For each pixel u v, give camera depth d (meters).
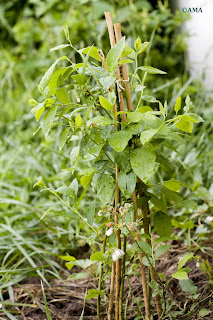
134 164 1.13
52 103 1.19
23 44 3.88
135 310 1.42
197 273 1.63
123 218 1.19
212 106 2.96
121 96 1.21
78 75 1.13
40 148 2.89
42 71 3.59
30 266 1.97
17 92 3.84
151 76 3.11
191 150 2.49
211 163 2.44
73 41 3.34
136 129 1.13
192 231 2.04
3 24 4.21
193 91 2.97
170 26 3.30
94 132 1.24
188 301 1.46
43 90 1.18
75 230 2.24
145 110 1.27
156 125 1.15
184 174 2.36
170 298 1.51
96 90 1.20
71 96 2.80
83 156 1.30
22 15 4.26
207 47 3.08
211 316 1.36
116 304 1.27
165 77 3.24
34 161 2.66
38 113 1.20
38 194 2.57
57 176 2.50
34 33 3.80
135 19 3.28
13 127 3.38
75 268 1.98
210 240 1.90
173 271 1.68
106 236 1.26
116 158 1.18
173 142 2.56
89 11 3.46
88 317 1.53
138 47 1.26
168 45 3.37
